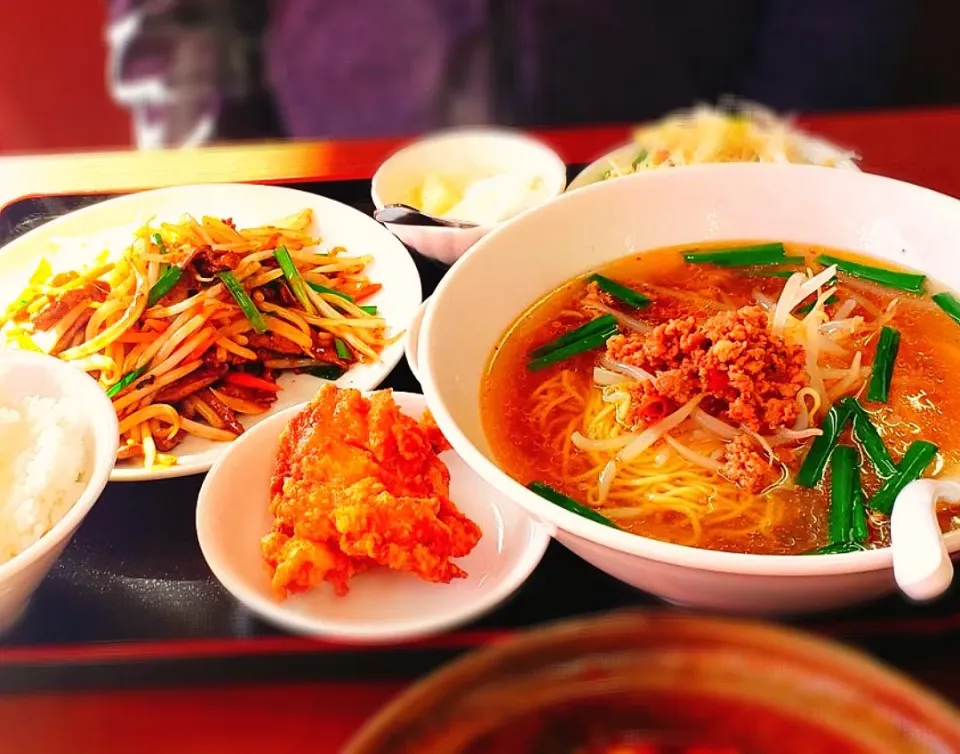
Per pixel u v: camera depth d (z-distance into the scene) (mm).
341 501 333
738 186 420
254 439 380
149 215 550
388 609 334
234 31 818
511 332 401
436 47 836
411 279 496
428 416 380
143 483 398
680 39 854
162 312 464
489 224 516
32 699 313
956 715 215
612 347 379
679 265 426
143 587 353
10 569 304
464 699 231
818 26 864
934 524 273
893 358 369
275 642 315
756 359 338
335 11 824
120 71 816
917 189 396
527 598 339
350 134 845
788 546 322
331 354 473
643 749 233
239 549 351
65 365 380
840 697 224
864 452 341
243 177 606
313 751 296
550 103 857
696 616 245
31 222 561
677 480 348
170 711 308
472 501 372
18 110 868
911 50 864
